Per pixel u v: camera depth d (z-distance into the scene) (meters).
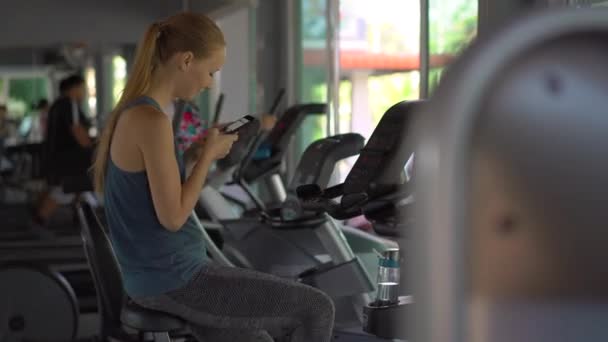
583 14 0.51
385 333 2.39
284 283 1.85
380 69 5.05
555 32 0.51
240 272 1.83
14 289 3.40
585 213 0.53
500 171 0.52
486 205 0.52
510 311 0.53
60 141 7.27
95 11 9.45
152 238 1.80
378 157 2.50
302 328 1.88
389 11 4.84
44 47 9.56
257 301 1.83
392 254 2.48
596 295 0.53
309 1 6.36
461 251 0.53
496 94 0.52
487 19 2.96
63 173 7.30
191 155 2.26
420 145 0.55
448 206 0.52
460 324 0.53
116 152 1.79
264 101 6.78
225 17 7.78
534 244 0.53
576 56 0.52
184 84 1.86
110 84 9.55
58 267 5.48
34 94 9.95
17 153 10.31
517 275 0.53
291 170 6.39
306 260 3.81
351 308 3.33
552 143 0.52
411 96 4.59
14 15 9.45
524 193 0.52
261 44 6.79
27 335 3.42
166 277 1.81
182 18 1.84
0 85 9.94
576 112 0.52
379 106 5.14
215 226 3.96
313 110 4.13
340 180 5.70
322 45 6.14
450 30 3.91
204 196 4.02
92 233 2.41
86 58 9.58
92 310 4.54
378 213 2.46
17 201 10.33
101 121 9.54
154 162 1.73
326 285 3.20
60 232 7.51
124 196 1.80
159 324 1.86
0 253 6.15
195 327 1.97
